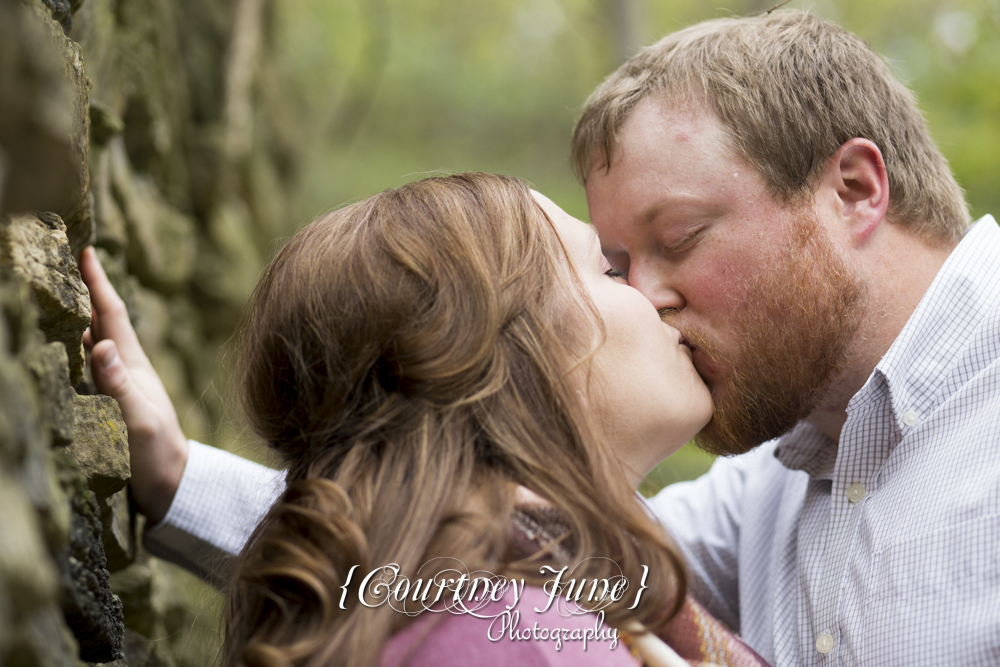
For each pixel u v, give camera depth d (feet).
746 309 5.09
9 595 1.82
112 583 5.33
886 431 5.01
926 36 25.85
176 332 9.96
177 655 6.75
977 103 22.06
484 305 3.99
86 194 4.54
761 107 5.19
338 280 4.13
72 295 3.70
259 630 3.66
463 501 3.59
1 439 2.00
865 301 5.25
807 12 6.02
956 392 4.82
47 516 2.23
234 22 12.94
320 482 3.72
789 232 5.12
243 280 12.05
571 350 4.18
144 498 5.43
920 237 5.54
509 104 34.99
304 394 4.25
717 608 6.33
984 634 4.03
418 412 3.87
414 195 4.34
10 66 2.08
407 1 34.42
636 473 4.44
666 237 5.17
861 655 4.51
